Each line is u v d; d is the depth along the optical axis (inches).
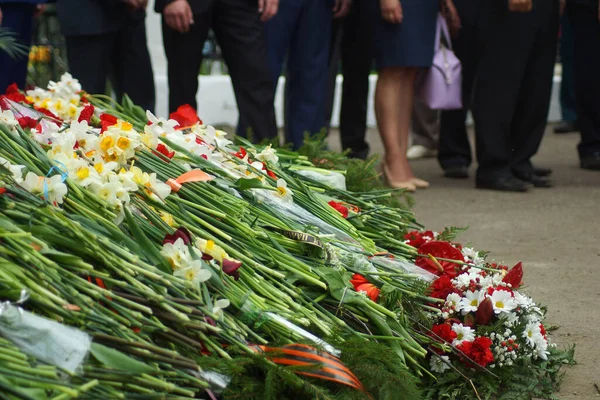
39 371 100.0
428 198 350.3
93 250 120.7
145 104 328.8
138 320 117.1
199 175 155.9
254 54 308.2
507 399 148.9
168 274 126.2
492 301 155.6
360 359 131.3
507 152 365.1
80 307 112.7
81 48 302.7
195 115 200.8
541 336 155.8
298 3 327.0
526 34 348.2
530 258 256.1
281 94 604.4
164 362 114.2
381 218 199.6
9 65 287.6
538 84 358.6
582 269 242.5
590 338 185.2
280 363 126.8
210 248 136.5
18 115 184.5
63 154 142.4
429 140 472.1
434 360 151.0
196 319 123.5
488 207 332.5
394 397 128.3
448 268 172.4
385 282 156.2
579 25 406.3
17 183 126.6
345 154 247.0
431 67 347.9
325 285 146.1
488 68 357.7
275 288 140.3
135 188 141.5
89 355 109.0
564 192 363.6
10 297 109.2
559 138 551.8
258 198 165.0
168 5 298.4
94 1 296.7
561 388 159.6
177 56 311.0
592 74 410.3
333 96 400.5
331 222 176.7
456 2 391.9
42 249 116.9
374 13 337.4
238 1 303.7
